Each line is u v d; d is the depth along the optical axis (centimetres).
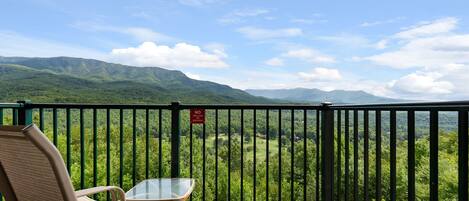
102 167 761
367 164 248
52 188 172
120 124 335
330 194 317
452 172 500
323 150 321
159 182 292
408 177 195
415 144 193
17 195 191
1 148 181
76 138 455
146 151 335
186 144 421
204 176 345
